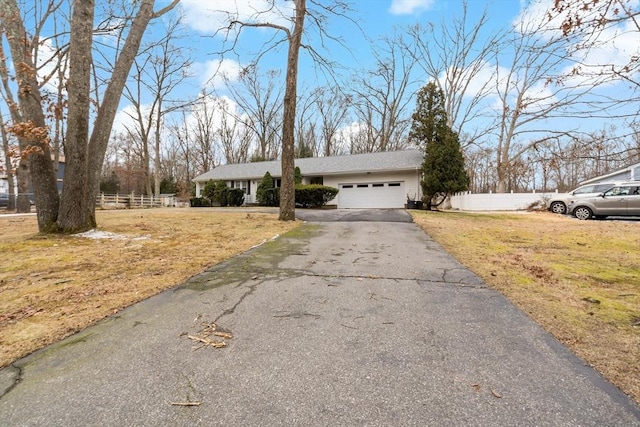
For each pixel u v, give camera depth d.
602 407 1.88
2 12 7.38
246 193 25.86
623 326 2.95
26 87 7.31
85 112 7.64
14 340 2.76
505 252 6.34
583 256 6.02
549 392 2.02
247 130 40.06
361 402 1.94
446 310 3.35
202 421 1.80
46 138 7.38
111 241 7.18
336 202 22.31
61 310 3.39
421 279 4.44
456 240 7.67
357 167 21.66
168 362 2.40
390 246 6.83
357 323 3.05
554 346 2.59
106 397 2.02
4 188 31.86
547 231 9.48
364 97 31.61
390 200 20.88
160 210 18.55
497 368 2.29
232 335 2.83
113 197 27.44
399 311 3.33
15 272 4.79
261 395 2.02
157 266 5.14
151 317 3.22
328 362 2.38
